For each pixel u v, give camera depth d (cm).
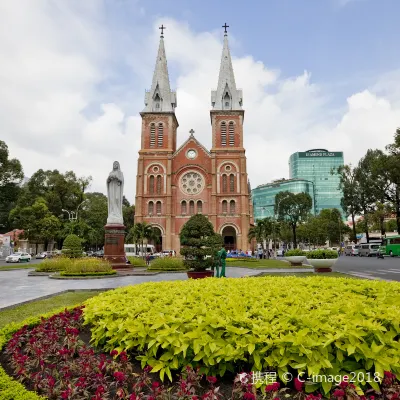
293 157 16738
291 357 446
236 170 5912
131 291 771
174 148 6444
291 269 2606
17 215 6994
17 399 426
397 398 396
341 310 551
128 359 530
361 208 6756
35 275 2425
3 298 1383
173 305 599
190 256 1891
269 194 14450
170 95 6469
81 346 593
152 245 5744
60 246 8375
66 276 2180
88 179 8094
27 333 675
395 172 4688
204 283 840
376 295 690
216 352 461
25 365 530
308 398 395
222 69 6362
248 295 670
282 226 8356
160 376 470
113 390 480
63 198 7669
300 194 7681
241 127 6078
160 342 486
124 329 545
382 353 448
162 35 6700
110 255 2717
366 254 5966
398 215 5569
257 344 461
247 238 5703
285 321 493
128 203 9994
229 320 494
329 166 16312
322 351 441
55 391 446
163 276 2280
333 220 8750
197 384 452
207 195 5869
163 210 5838
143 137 6106
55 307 1209
